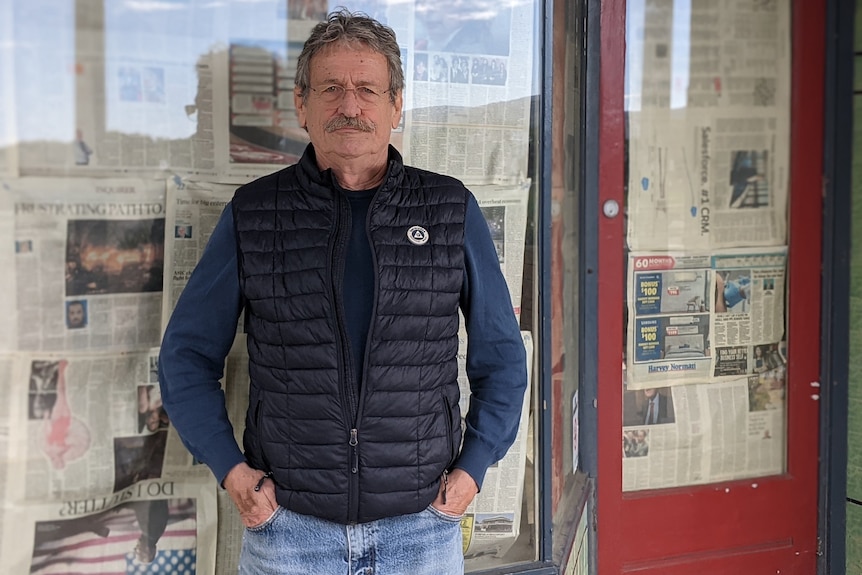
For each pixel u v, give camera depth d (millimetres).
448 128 1396
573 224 1696
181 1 1212
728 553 1873
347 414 1026
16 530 1186
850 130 1843
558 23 1480
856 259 1863
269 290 1043
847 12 1814
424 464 1063
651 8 1728
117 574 1253
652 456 1828
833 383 1897
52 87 1146
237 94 1262
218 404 1098
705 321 1824
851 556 1925
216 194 1262
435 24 1372
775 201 1843
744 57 1792
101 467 1228
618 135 1715
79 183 1177
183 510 1286
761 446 1898
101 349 1212
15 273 1155
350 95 1071
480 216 1163
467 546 1446
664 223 1774
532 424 1447
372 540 1067
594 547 1773
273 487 1062
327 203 1069
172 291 1244
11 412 1171
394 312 1039
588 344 1731
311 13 1292
